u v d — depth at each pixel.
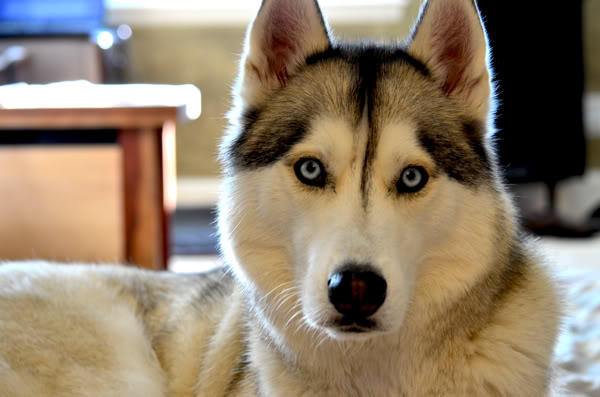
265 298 1.77
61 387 1.92
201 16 6.81
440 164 1.63
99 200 3.35
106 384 1.96
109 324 2.10
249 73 1.82
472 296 1.66
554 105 6.17
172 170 4.23
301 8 1.81
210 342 2.13
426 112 1.67
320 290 1.50
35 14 5.57
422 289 1.68
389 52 1.79
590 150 6.64
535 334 1.70
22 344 1.93
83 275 2.26
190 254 5.27
